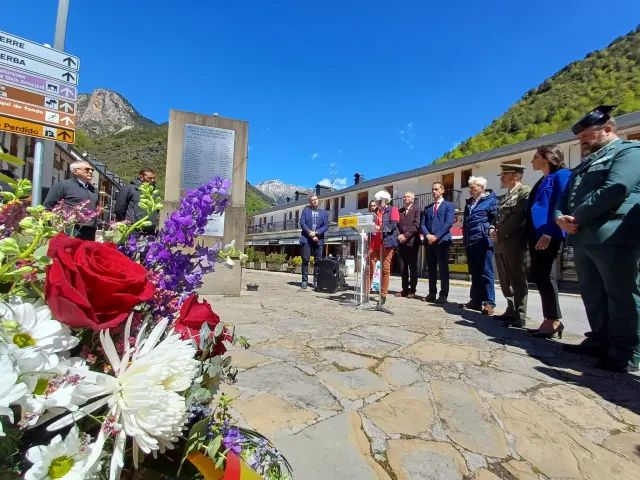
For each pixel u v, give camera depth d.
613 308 2.80
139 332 0.69
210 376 0.81
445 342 3.48
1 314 0.59
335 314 4.68
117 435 0.60
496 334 3.86
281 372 2.51
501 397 2.30
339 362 2.79
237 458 0.74
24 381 0.55
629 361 2.74
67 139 3.74
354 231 5.95
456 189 24.39
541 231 3.60
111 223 0.88
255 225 57.09
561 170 3.61
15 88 3.48
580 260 3.15
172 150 5.82
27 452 0.54
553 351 3.27
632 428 1.96
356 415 1.97
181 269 0.90
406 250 6.77
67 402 0.56
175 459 0.73
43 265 0.61
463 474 1.52
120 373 0.63
